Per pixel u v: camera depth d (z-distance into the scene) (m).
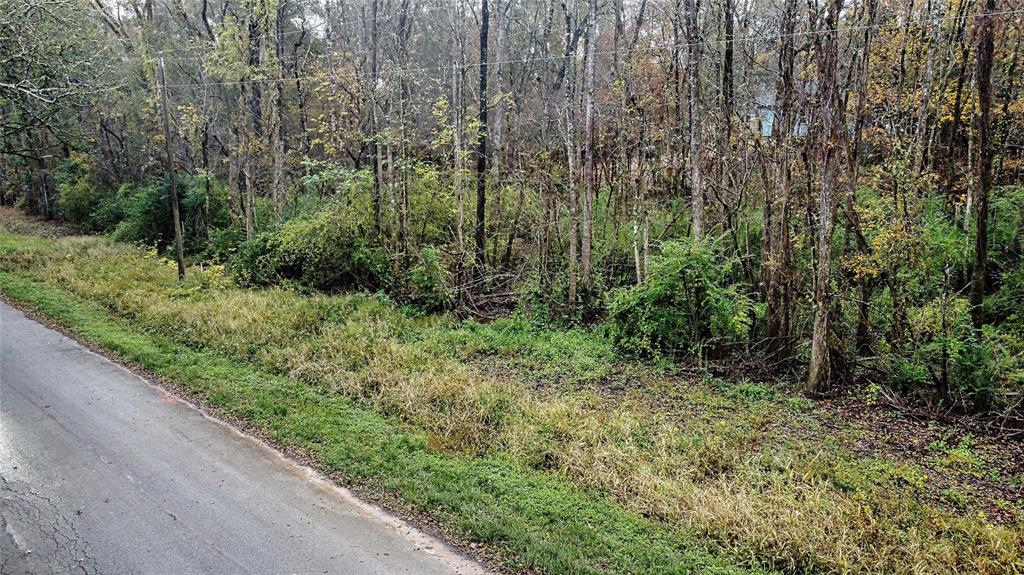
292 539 5.50
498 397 8.42
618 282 13.73
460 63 16.52
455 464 6.77
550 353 10.87
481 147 15.38
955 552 5.33
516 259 16.34
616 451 6.94
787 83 10.05
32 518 5.64
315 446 7.17
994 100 11.60
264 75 16.92
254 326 11.10
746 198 12.62
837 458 7.18
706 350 10.60
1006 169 12.66
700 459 6.92
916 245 9.25
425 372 9.33
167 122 14.27
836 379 9.49
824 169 8.77
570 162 12.41
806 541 5.38
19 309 12.38
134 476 6.45
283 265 15.17
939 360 8.80
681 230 14.50
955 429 8.09
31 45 14.62
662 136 14.76
